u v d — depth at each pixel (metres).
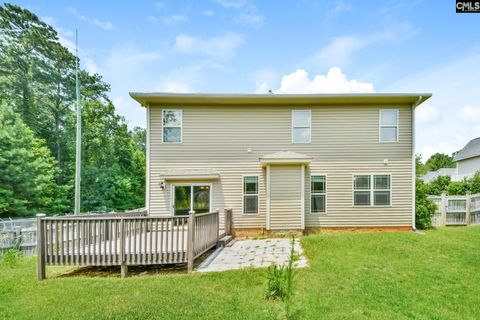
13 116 17.98
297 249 7.65
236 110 10.91
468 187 16.66
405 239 8.23
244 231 10.52
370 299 4.21
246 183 10.73
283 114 10.92
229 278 5.23
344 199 10.64
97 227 6.00
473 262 6.08
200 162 10.71
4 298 4.57
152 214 10.48
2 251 8.35
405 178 10.62
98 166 25.30
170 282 5.09
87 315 3.80
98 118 25.72
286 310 3.63
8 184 16.03
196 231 6.31
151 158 10.64
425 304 4.09
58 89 25.86
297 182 10.34
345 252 6.93
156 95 10.12
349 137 10.78
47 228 5.84
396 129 10.74
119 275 5.98
